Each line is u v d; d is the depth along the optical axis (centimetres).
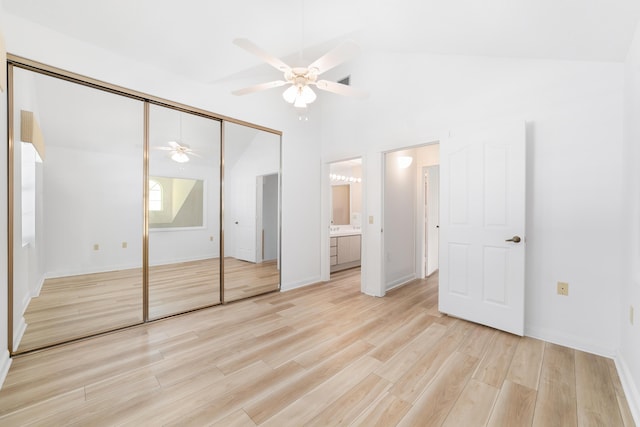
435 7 207
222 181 326
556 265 220
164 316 271
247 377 172
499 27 202
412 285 405
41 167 262
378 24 255
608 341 198
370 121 358
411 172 441
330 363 189
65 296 275
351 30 270
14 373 174
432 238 488
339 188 554
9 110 192
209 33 242
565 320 216
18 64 196
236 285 356
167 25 222
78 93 242
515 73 240
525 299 234
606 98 199
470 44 245
